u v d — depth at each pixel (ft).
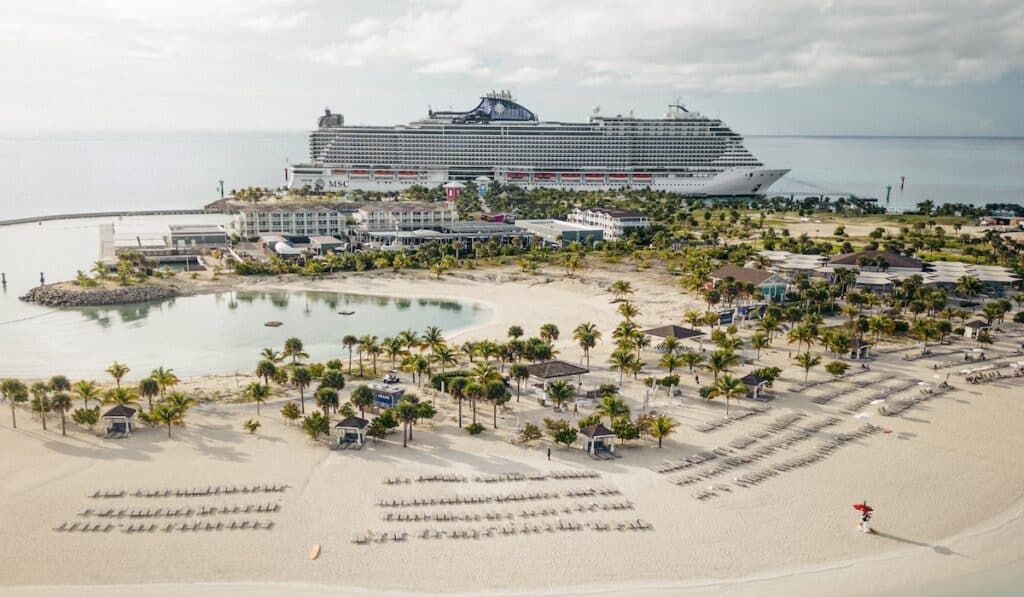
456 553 214.90
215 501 240.94
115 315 531.09
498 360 407.03
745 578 207.51
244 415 317.63
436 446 288.10
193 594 195.11
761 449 290.97
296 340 381.81
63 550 212.43
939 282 600.80
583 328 410.72
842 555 220.02
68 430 295.89
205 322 512.22
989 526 238.48
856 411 336.08
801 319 488.02
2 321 505.66
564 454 282.56
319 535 222.48
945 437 307.37
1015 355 436.76
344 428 286.87
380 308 557.33
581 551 217.36
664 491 254.27
